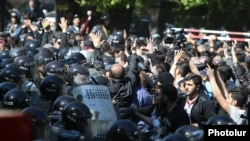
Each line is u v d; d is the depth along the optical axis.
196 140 12.31
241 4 42.66
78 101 14.72
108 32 33.78
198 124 15.34
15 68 17.70
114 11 37.59
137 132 12.61
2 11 39.53
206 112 15.32
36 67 19.33
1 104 15.96
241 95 14.60
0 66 20.44
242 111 14.54
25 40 26.55
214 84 15.20
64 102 14.77
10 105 14.98
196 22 43.47
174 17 44.56
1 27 39.34
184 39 23.00
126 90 17.64
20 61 19.31
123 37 27.05
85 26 32.03
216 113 15.73
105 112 15.51
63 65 18.80
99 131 14.17
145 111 15.21
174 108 14.42
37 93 17.38
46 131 13.65
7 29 33.91
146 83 18.14
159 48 24.53
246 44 32.56
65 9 35.84
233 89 15.48
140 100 17.69
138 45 24.39
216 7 41.41
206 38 32.28
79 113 13.70
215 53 26.30
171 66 20.16
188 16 43.69
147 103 17.69
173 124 14.32
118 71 17.70
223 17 42.84
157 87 16.66
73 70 18.17
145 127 14.53
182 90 16.06
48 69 18.75
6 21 41.53
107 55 23.02
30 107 13.97
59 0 35.81
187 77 15.51
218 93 15.02
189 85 15.42
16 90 15.20
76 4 38.09
